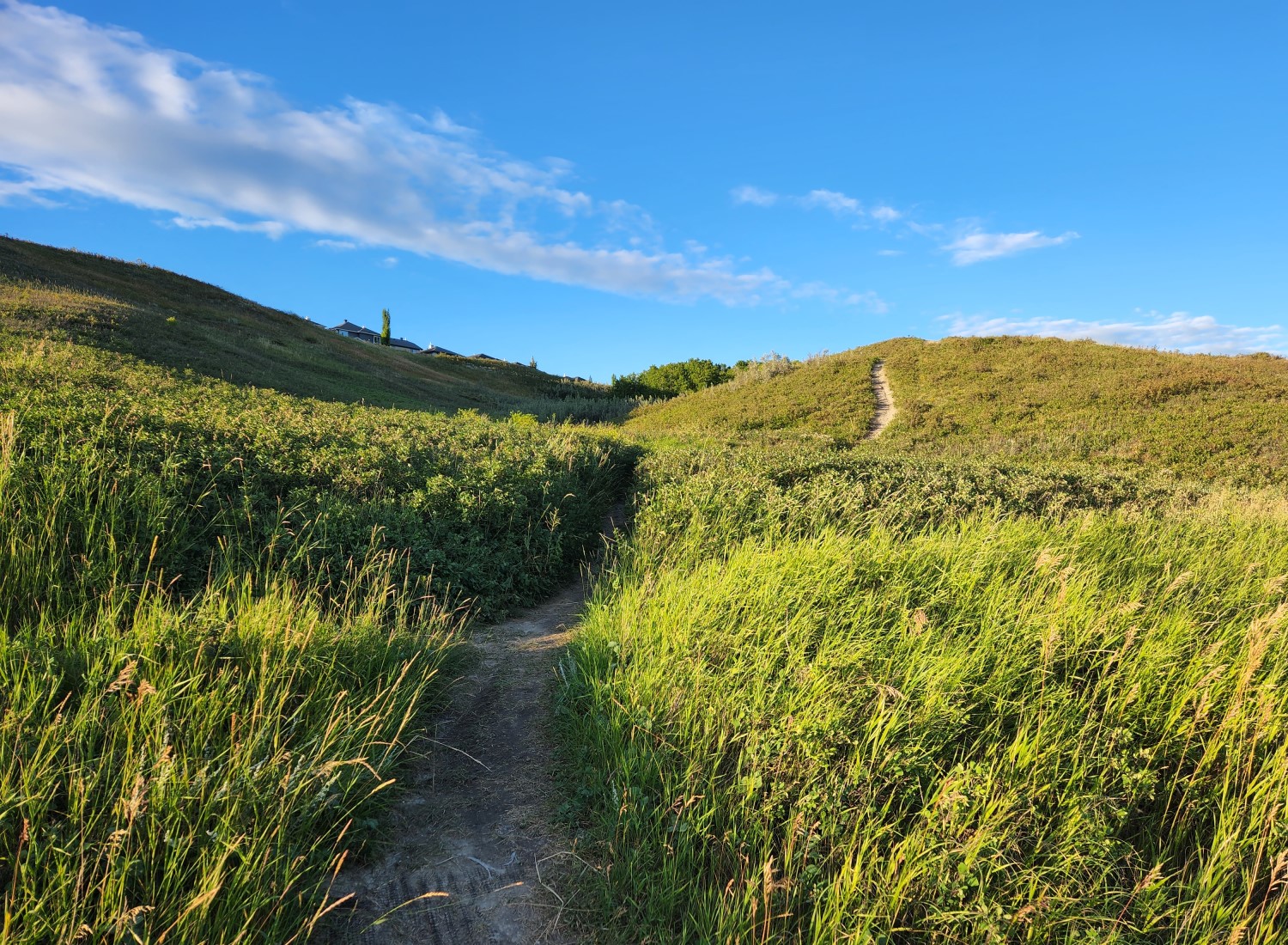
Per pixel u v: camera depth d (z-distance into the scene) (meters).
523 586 7.30
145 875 2.37
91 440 6.12
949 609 4.57
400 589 5.97
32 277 32.84
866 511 8.66
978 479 11.65
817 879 2.72
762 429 28.19
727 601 4.78
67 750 2.74
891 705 3.36
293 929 2.50
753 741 3.29
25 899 2.16
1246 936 2.52
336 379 34.78
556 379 78.81
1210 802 3.06
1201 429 20.77
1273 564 6.18
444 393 43.78
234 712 3.04
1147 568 5.84
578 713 4.16
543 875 3.02
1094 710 3.44
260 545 5.82
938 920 2.53
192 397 12.38
